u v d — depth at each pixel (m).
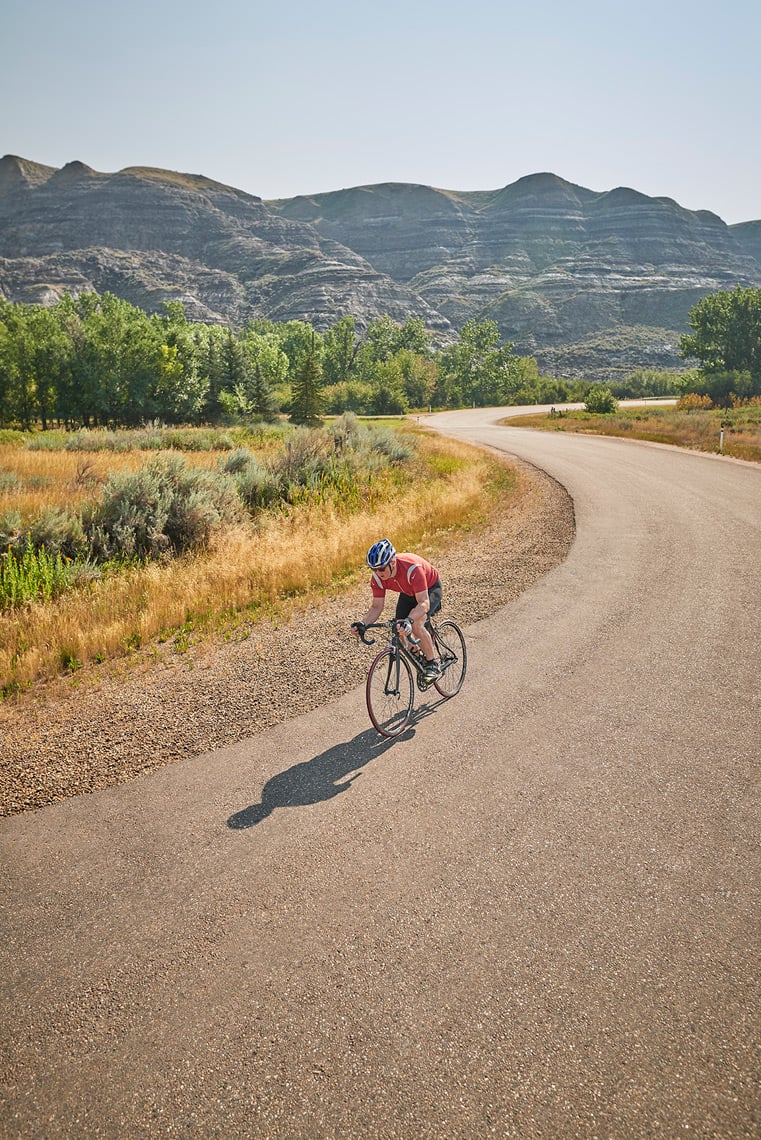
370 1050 3.09
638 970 3.46
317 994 3.40
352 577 11.61
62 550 12.94
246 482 17.84
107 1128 2.82
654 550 12.65
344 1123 2.79
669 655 7.57
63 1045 3.21
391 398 107.81
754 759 5.39
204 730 6.34
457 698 6.80
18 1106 2.94
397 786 5.25
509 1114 2.79
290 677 7.48
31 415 68.75
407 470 23.62
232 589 10.78
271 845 4.59
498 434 47.12
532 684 7.01
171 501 14.05
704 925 3.73
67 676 8.04
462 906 3.95
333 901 4.04
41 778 5.62
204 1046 3.16
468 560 12.63
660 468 24.20
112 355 68.19
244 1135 2.76
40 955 3.75
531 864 4.29
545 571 11.59
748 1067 2.95
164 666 8.06
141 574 11.52
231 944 3.75
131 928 3.91
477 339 144.25
